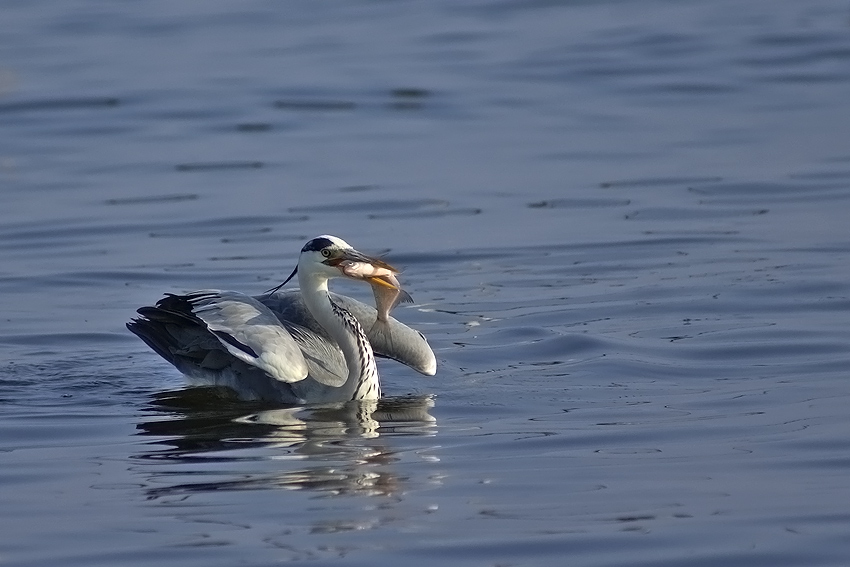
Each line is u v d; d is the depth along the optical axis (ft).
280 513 30.81
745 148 78.74
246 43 111.75
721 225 63.77
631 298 52.80
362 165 78.59
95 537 29.37
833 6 117.29
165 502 31.65
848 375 42.16
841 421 37.32
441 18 118.62
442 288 55.67
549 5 122.01
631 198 69.51
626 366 44.32
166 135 87.30
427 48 107.76
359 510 30.91
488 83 97.04
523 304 52.75
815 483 32.19
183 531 29.63
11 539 29.37
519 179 74.28
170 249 62.28
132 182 75.87
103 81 100.63
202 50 109.81
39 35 116.37
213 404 42.09
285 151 82.64
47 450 36.55
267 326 41.98
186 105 93.91
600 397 41.19
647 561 27.73
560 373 44.09
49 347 48.67
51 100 95.91
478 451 35.78
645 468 33.78
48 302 54.49
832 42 103.96
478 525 29.84
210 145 84.64
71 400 42.34
